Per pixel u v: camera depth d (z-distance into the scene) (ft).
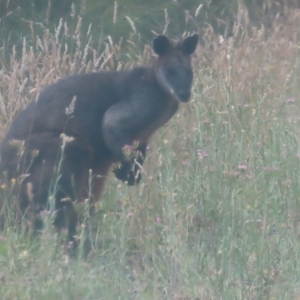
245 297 30.71
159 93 45.14
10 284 31.04
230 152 45.19
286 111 54.13
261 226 36.52
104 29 86.74
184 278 32.17
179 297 30.94
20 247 35.37
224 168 43.04
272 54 69.77
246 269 31.40
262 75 63.57
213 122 51.08
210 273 31.81
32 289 29.91
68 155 41.14
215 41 71.77
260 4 96.99
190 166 42.91
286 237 35.78
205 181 41.16
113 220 35.94
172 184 39.63
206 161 44.50
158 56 46.57
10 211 36.70
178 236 34.09
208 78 60.29
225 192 38.47
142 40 87.97
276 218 37.96
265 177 41.01
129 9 90.38
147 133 45.78
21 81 57.57
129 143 44.50
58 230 39.99
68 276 30.63
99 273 31.94
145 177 44.14
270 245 34.17
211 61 67.92
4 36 81.41
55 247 33.17
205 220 36.76
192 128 52.54
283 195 39.88
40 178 39.86
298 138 46.93
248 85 59.72
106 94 44.24
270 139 48.14
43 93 43.62
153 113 45.01
